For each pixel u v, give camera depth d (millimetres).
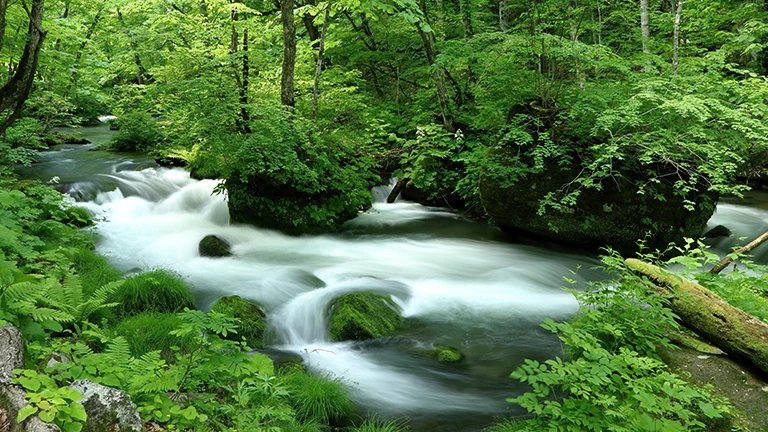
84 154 16062
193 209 11609
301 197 10211
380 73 16391
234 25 10641
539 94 9383
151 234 9641
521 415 4480
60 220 8688
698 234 9258
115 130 21688
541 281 7922
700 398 4102
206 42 11703
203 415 3352
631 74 9594
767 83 9445
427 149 11883
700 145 8125
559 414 3471
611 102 9023
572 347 5117
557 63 10867
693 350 4824
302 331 6203
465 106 12352
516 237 10156
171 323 5336
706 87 8945
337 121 12289
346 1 10273
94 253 7465
